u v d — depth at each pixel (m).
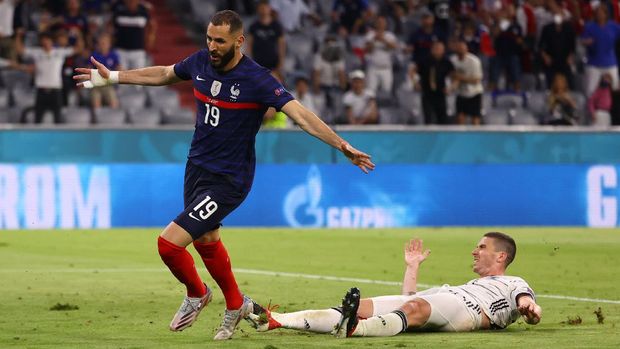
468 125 88.69
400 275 46.78
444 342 26.14
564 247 61.00
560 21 98.31
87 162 72.75
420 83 88.19
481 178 78.00
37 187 72.00
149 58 92.88
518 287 28.25
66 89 85.31
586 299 38.16
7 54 88.38
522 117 92.12
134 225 73.56
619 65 97.44
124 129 73.19
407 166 77.06
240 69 27.36
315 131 26.91
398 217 77.00
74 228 72.62
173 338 28.33
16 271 47.25
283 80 88.81
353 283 43.44
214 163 27.58
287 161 75.62
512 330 28.75
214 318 32.78
